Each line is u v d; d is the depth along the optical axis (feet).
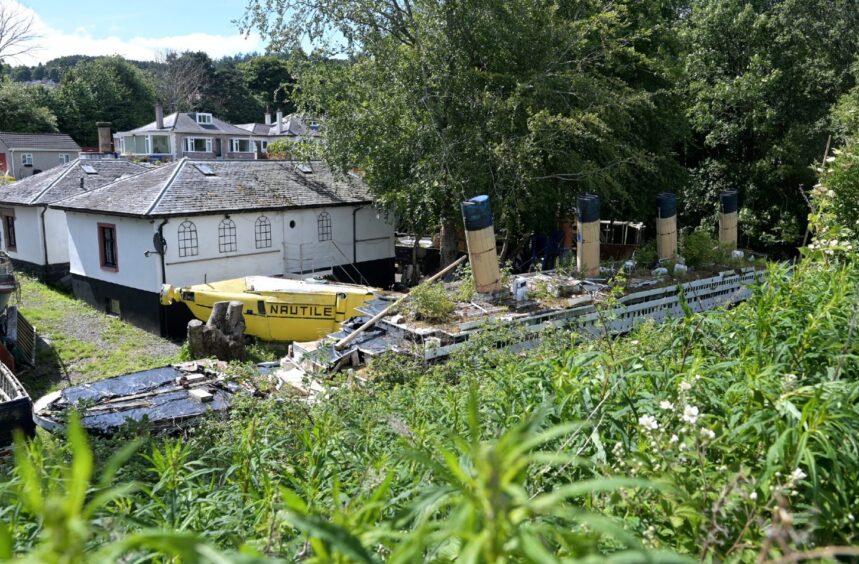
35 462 10.40
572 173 54.39
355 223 71.00
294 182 69.46
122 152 194.90
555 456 4.75
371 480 10.25
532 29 57.21
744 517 7.94
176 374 31.50
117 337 55.77
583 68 61.16
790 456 8.52
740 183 76.95
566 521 8.42
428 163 55.98
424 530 5.26
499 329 27.17
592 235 39.27
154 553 7.79
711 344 14.23
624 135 61.00
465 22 56.08
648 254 45.32
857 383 9.76
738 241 79.87
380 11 60.70
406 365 26.50
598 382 12.19
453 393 17.57
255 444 15.06
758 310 12.87
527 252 70.23
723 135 75.66
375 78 60.54
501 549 4.34
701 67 77.46
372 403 19.51
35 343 51.88
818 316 11.71
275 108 268.41
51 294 69.82
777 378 10.90
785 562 5.64
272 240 63.93
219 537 10.28
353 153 61.26
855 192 23.06
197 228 58.39
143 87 237.25
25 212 77.41
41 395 42.78
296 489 12.06
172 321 55.88
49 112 197.98
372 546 7.11
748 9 75.82
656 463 8.77
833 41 80.38
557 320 31.24
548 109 54.13
